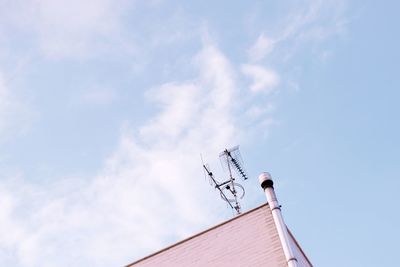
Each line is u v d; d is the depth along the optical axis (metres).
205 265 10.03
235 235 10.23
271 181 10.59
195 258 10.29
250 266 9.48
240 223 10.41
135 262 10.95
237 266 9.63
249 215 10.44
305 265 10.64
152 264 10.70
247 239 10.00
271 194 10.36
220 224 10.63
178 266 10.33
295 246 10.31
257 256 9.58
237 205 14.13
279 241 9.57
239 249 9.91
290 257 9.00
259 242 9.80
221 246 10.20
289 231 10.41
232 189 14.52
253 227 10.16
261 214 10.29
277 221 9.75
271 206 10.10
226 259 9.89
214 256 10.09
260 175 10.80
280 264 9.19
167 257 10.66
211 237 10.50
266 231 9.91
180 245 10.74
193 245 10.57
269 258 9.41
